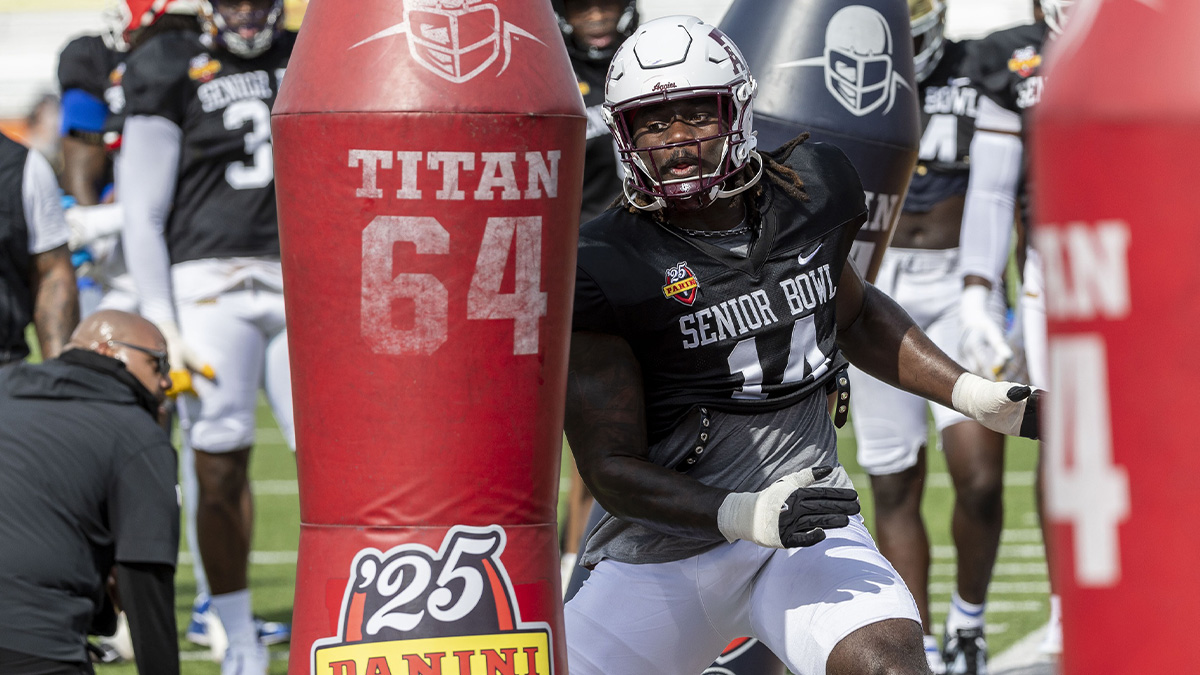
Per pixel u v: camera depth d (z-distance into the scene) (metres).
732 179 8.31
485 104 6.58
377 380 6.71
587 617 8.76
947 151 15.64
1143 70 2.60
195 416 14.73
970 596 14.56
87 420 9.80
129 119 15.14
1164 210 2.57
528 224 6.73
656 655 8.75
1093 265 2.65
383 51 6.61
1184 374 2.57
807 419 8.58
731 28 11.30
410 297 6.66
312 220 6.75
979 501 14.30
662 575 8.60
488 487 6.82
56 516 9.59
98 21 77.31
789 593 8.16
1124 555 2.67
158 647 9.70
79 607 9.67
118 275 17.70
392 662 6.80
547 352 6.91
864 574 8.04
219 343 15.05
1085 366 2.69
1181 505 2.60
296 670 7.05
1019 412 8.52
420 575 6.80
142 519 9.67
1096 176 2.64
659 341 8.13
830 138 10.82
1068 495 2.78
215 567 14.43
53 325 13.23
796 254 8.31
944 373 8.90
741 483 8.40
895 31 11.15
